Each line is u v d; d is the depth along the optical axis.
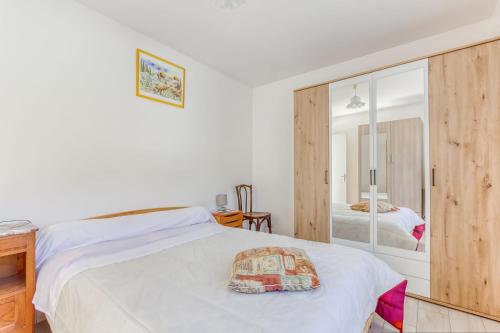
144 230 2.12
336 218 2.70
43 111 1.81
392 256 2.33
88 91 2.06
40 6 1.80
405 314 1.94
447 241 2.04
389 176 2.37
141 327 0.88
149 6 2.06
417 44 2.60
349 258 1.58
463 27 2.35
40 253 1.59
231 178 3.58
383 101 2.40
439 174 2.09
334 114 2.73
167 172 2.69
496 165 1.86
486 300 1.88
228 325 0.89
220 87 3.40
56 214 1.87
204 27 2.36
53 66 1.86
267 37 2.54
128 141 2.34
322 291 1.16
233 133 3.63
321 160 2.82
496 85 1.87
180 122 2.84
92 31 2.08
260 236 2.15
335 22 2.29
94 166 2.09
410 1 2.00
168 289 1.17
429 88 2.14
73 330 1.13
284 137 3.68
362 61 2.97
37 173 1.78
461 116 2.00
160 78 2.62
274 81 3.78
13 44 1.68
